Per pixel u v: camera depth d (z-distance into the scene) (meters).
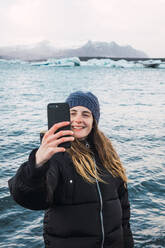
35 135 8.07
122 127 9.50
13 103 16.08
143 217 3.58
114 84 35.59
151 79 50.09
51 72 67.19
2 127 9.15
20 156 6.09
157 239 3.06
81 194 1.50
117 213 1.60
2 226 3.34
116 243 1.59
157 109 14.67
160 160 6.02
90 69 91.31
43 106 15.10
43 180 1.18
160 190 4.46
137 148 6.92
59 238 1.49
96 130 1.73
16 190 1.21
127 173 5.14
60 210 1.49
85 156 1.59
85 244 1.48
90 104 1.66
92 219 1.50
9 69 81.81
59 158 1.52
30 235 3.15
